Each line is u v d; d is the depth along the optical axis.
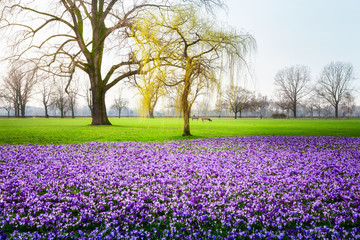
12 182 5.24
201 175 5.98
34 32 23.44
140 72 11.00
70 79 27.02
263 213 3.84
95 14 26.34
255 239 3.10
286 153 9.55
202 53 11.79
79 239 3.04
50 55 24.73
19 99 68.56
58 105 74.00
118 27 17.86
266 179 5.68
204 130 22.61
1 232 3.12
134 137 15.50
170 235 3.12
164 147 10.96
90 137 15.40
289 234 3.24
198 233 3.15
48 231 3.30
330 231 3.31
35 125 28.72
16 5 19.41
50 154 8.97
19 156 8.34
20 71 22.59
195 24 11.55
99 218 3.56
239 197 4.51
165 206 4.12
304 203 4.41
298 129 24.95
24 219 3.54
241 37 12.12
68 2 22.98
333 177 5.88
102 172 6.20
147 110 11.63
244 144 12.15
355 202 4.34
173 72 11.95
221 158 8.32
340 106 99.00
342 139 14.91
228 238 3.06
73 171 6.23
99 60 27.33
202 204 4.11
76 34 25.28
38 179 5.50
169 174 6.20
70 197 4.38
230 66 11.75
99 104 28.25
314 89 82.38
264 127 28.45
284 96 85.75
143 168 6.68
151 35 10.92
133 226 3.48
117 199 4.38
